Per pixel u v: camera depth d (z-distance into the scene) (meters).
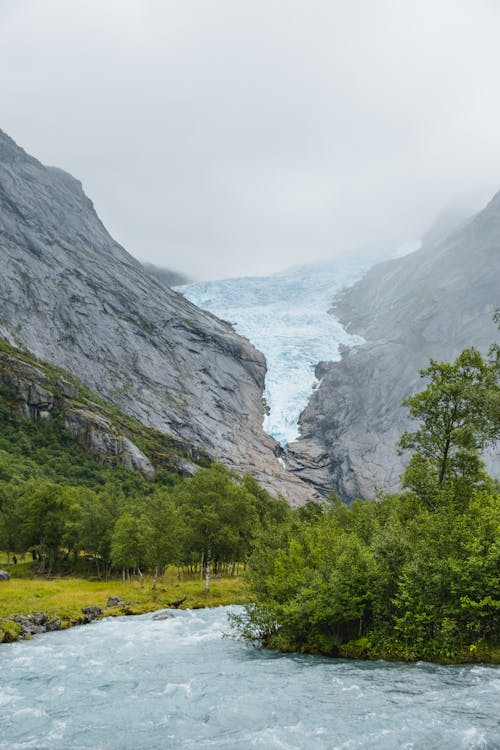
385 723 22.59
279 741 21.17
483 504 39.59
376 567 35.09
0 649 40.75
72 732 22.70
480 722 22.28
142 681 30.80
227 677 30.98
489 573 31.23
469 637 32.22
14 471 142.38
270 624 40.38
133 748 20.94
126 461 186.88
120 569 95.25
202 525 79.25
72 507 95.81
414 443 46.59
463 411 43.22
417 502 45.00
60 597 66.50
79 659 37.09
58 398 198.75
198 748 20.77
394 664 32.19
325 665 33.03
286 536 50.38
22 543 95.19
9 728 23.31
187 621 54.47
